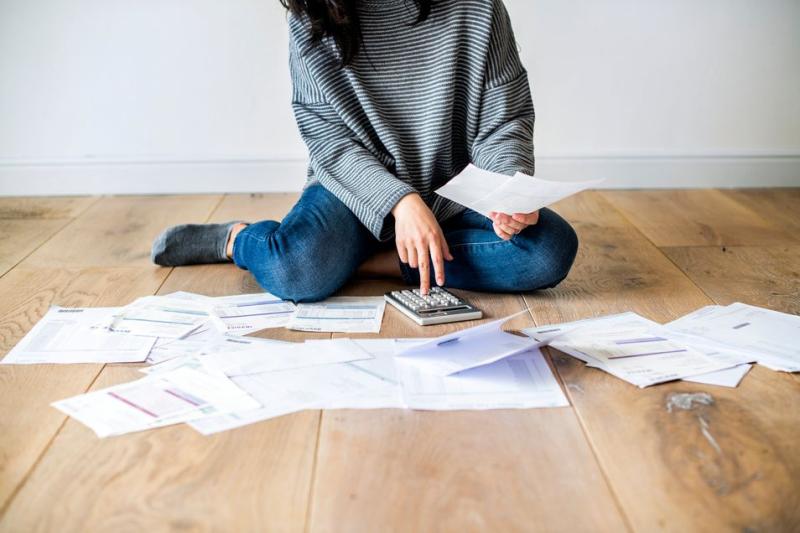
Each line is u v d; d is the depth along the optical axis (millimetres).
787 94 2600
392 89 1625
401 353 1338
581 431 1151
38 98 2559
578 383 1294
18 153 2609
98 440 1137
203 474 1056
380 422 1173
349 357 1373
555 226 1647
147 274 1870
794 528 947
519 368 1338
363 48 1603
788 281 1800
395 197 1526
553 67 2555
